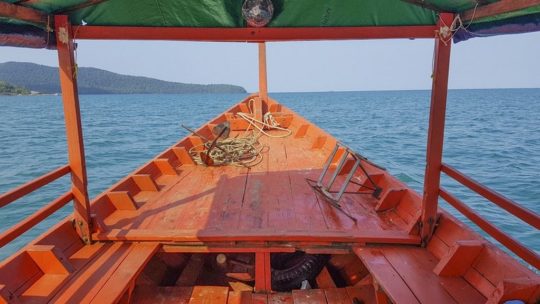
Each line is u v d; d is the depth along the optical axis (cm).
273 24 323
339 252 345
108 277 297
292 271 374
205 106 7338
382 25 323
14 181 1329
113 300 270
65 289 282
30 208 1009
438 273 290
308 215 403
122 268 311
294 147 721
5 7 242
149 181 482
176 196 466
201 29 324
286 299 335
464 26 297
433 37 317
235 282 387
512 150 1827
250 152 664
